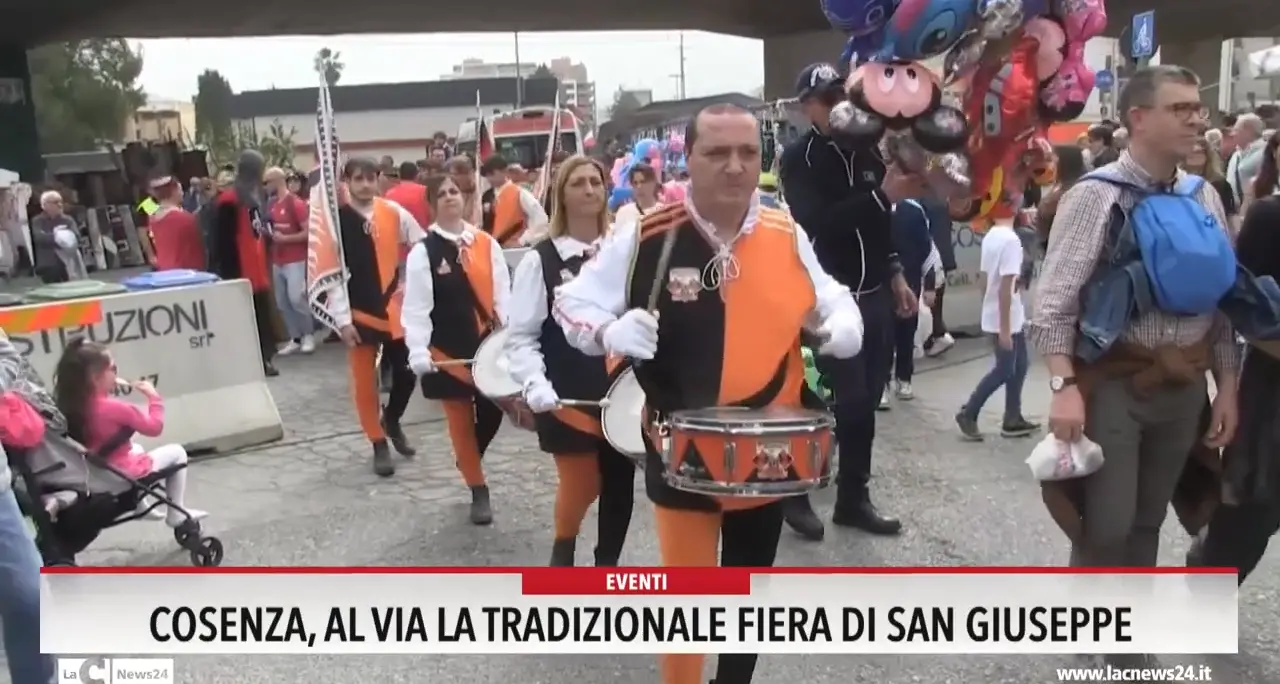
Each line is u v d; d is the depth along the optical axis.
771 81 30.66
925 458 5.77
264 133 55.38
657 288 2.56
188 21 22.62
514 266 6.91
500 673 3.53
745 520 2.76
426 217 8.90
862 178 4.44
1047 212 5.33
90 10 20.42
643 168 6.61
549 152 8.98
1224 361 3.22
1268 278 3.03
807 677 3.46
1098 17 4.45
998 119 4.43
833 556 4.40
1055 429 3.07
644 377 2.67
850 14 4.08
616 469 3.79
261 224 8.77
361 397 5.80
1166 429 3.12
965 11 4.05
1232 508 3.35
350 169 5.80
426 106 55.06
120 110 52.62
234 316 6.62
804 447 2.43
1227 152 10.40
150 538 4.94
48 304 5.89
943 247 8.59
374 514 5.17
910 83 4.12
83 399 4.35
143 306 6.24
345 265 5.67
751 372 2.60
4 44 24.23
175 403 6.32
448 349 4.85
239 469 6.07
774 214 2.67
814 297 2.64
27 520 3.97
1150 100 2.92
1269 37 34.16
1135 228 2.96
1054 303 3.04
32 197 19.14
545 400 3.36
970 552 4.39
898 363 7.10
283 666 3.60
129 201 23.70
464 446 4.91
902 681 3.41
